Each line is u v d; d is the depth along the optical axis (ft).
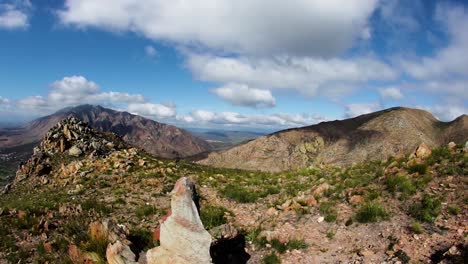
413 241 35.78
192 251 31.58
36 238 46.26
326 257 36.78
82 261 37.32
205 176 95.50
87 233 43.27
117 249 35.45
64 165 113.29
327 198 52.34
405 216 41.65
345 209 46.98
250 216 54.49
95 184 84.69
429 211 40.68
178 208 33.06
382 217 42.29
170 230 32.53
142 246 39.83
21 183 111.75
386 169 59.11
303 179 73.41
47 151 130.52
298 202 52.19
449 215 39.50
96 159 113.60
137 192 74.43
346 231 41.34
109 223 41.45
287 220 47.14
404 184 48.32
